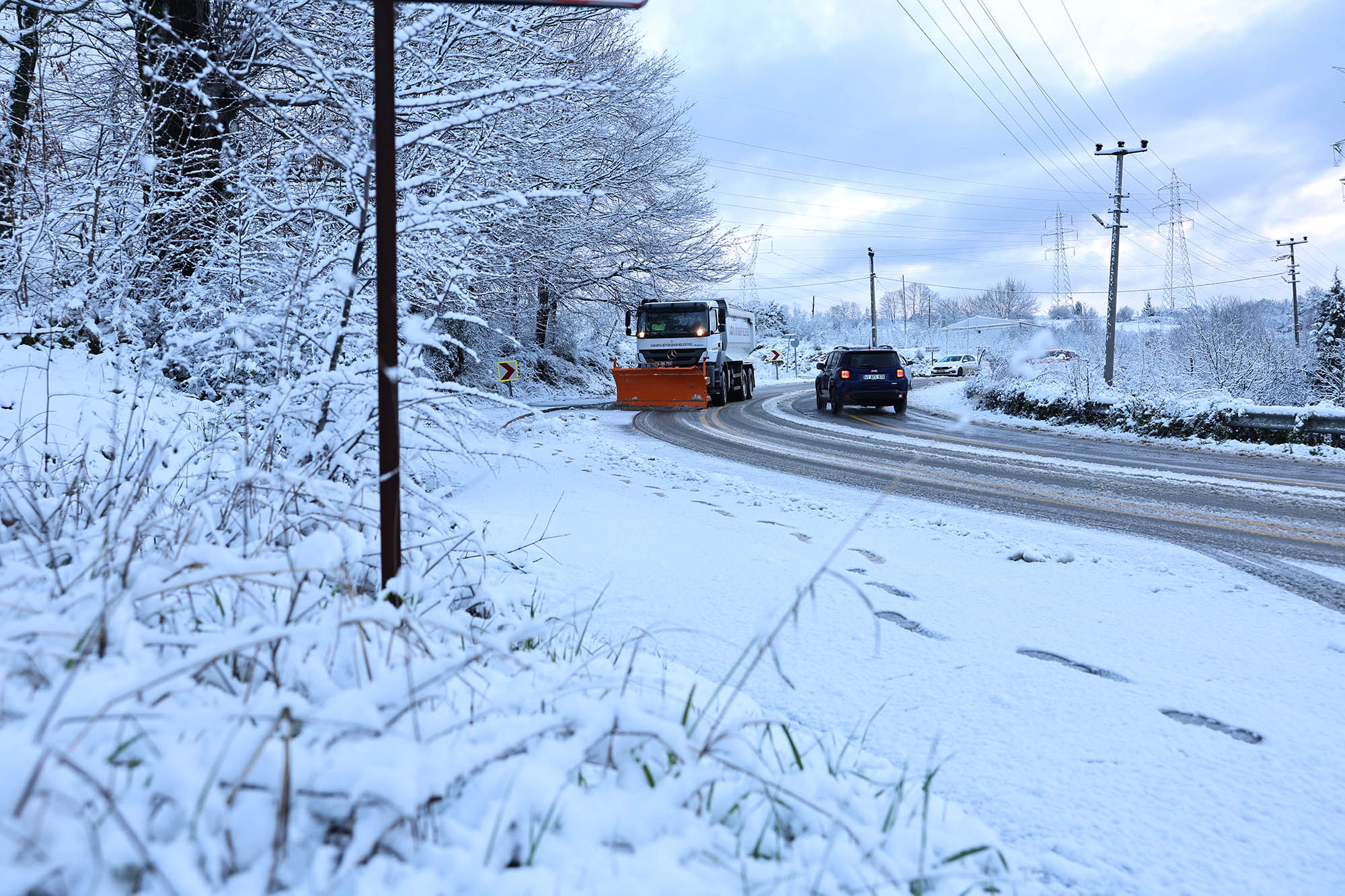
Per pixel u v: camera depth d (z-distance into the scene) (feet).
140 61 21.70
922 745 8.41
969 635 12.28
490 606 10.18
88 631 5.16
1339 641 12.55
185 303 18.81
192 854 3.95
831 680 10.14
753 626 12.05
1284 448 45.11
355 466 10.97
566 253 59.88
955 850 5.82
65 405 14.99
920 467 37.24
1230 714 9.58
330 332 12.21
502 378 73.05
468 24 19.19
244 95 20.76
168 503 10.11
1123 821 7.07
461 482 24.11
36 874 3.43
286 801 4.30
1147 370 88.94
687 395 74.02
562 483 26.25
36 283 19.63
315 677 5.78
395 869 4.32
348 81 19.98
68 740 4.47
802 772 6.28
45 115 22.07
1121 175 96.32
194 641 5.63
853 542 19.30
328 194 17.60
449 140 20.84
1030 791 7.52
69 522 9.29
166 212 19.47
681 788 5.53
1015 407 71.15
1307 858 6.59
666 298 81.71
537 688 6.79
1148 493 29.89
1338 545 20.71
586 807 5.18
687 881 4.56
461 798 5.16
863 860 5.25
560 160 41.50
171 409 16.69
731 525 20.58
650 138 65.05
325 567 6.77
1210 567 17.94
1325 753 8.57
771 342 313.12
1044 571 17.01
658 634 11.35
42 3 19.92
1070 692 10.05
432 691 6.24
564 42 47.37
